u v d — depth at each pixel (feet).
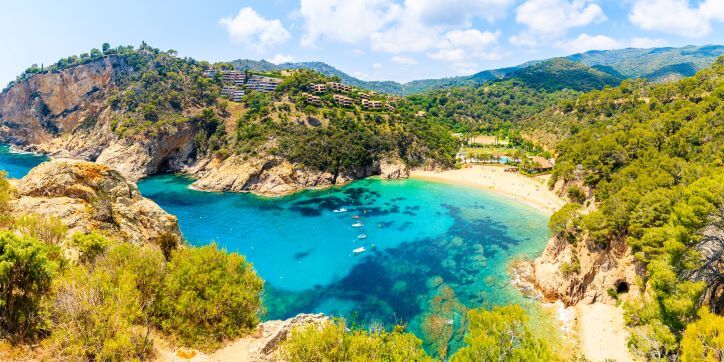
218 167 467.93
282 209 360.07
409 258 246.88
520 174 472.44
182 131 522.88
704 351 74.79
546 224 304.30
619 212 175.94
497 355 78.79
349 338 79.46
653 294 119.96
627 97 562.25
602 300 171.83
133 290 74.74
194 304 83.61
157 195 406.41
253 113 548.72
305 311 184.65
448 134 645.51
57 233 92.53
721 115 273.95
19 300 60.90
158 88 627.87
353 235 291.58
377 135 532.73
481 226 306.76
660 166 239.09
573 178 356.79
